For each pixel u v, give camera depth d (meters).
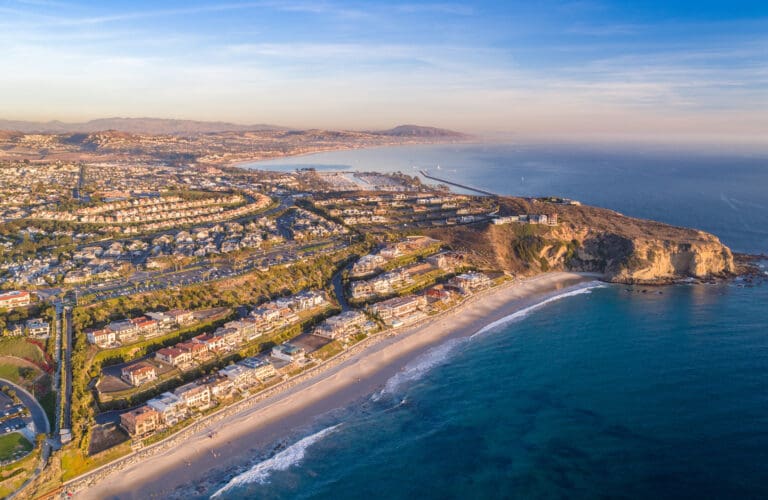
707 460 139.88
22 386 166.25
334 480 138.50
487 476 138.75
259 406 170.88
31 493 129.38
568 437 153.38
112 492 132.62
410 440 155.00
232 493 133.62
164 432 153.38
